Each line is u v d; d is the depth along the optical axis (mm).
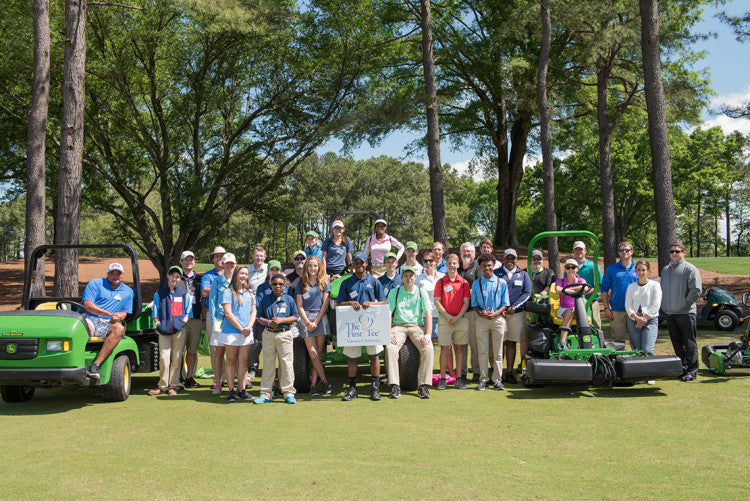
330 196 76875
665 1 18188
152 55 21641
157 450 5195
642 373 7141
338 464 4766
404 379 7766
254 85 25125
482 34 25250
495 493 4109
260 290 7535
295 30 23922
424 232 74625
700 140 45625
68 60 12141
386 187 77062
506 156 29312
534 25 18734
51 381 6832
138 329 8180
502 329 7945
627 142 44906
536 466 4680
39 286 12172
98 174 23578
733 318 13414
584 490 4152
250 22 19125
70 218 11961
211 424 6133
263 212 28016
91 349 7395
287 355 7320
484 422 6094
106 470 4660
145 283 27281
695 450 5047
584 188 47219
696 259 35375
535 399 7234
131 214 25297
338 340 7336
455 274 8133
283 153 26031
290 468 4676
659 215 12664
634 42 17078
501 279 8039
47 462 4879
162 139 24531
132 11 21281
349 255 9750
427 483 4309
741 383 7867
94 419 6410
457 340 8117
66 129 12047
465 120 27734
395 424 6055
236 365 8305
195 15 20188
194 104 23672
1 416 6605
